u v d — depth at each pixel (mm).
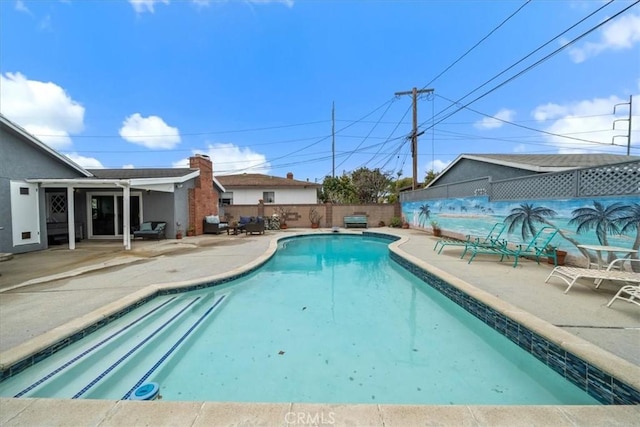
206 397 2688
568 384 2701
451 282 4988
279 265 8312
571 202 6141
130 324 4082
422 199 14836
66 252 8711
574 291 4457
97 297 4395
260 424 1831
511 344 3457
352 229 16594
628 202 5000
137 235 11117
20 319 3539
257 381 2932
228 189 21453
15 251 8500
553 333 2955
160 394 2732
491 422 1843
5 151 8297
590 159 10773
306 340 3789
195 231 13398
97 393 2750
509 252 6570
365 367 3178
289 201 22141
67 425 1842
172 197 12055
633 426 1808
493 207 8938
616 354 2564
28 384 2758
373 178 26109
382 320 4441
